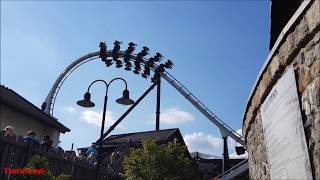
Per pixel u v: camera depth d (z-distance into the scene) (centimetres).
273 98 402
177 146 1542
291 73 350
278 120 384
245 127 628
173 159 1441
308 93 319
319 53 301
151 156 1410
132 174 1398
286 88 362
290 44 353
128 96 1235
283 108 369
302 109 329
